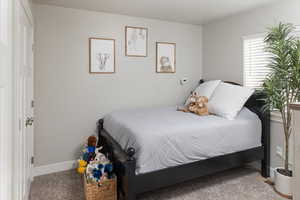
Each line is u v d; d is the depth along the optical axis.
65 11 2.86
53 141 2.88
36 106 2.76
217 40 3.58
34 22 2.68
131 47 3.31
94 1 2.67
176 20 3.54
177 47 3.71
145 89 3.47
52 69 2.82
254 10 2.96
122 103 3.30
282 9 2.61
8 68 1.23
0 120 1.13
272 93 2.31
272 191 2.34
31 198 2.21
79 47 2.96
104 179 2.03
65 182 2.58
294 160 1.65
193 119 2.52
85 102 3.04
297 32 2.46
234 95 2.75
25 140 2.05
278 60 2.31
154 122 2.34
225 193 2.30
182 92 3.80
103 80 3.14
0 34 1.13
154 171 1.90
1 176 1.16
